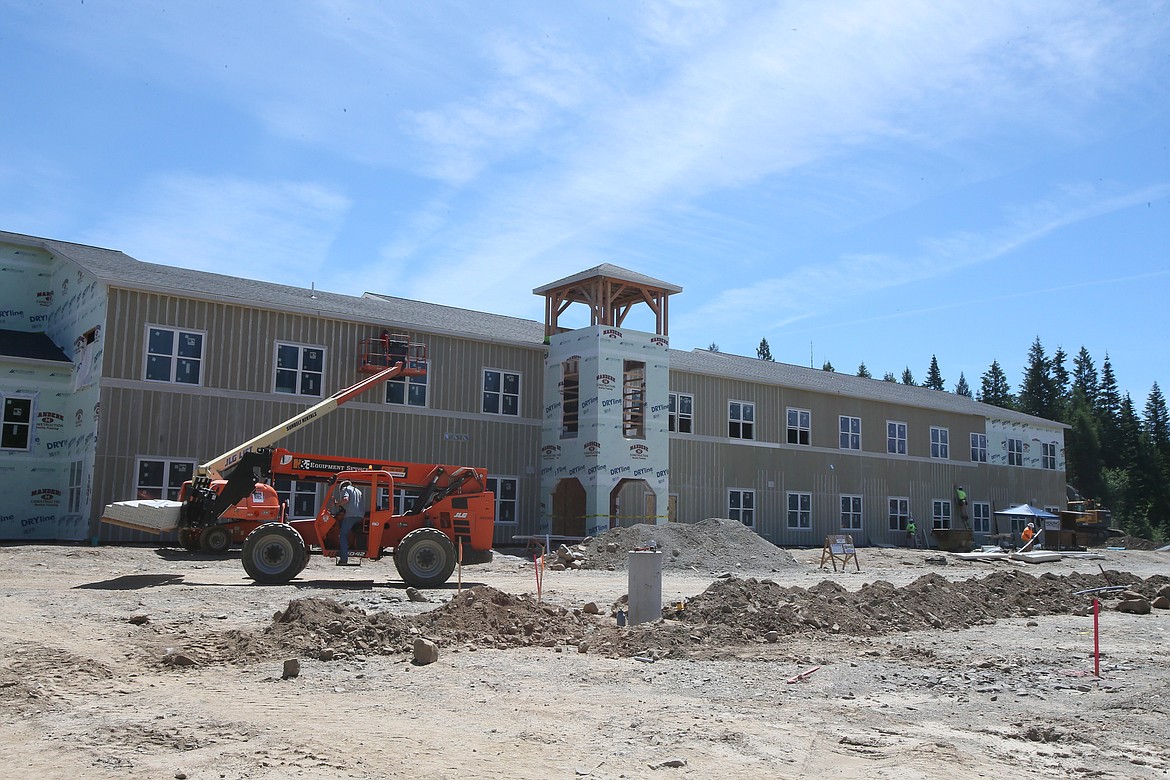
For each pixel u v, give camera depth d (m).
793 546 42.34
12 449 28.23
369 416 30.92
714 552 27.86
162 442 26.80
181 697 8.15
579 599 17.27
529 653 11.00
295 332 29.62
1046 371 111.62
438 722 7.45
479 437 33.72
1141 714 8.34
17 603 12.99
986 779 6.23
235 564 21.00
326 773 5.94
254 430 28.47
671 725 7.45
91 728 6.97
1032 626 14.93
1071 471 100.00
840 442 45.44
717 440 40.19
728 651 11.43
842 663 10.81
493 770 6.12
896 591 15.88
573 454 34.41
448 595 16.34
